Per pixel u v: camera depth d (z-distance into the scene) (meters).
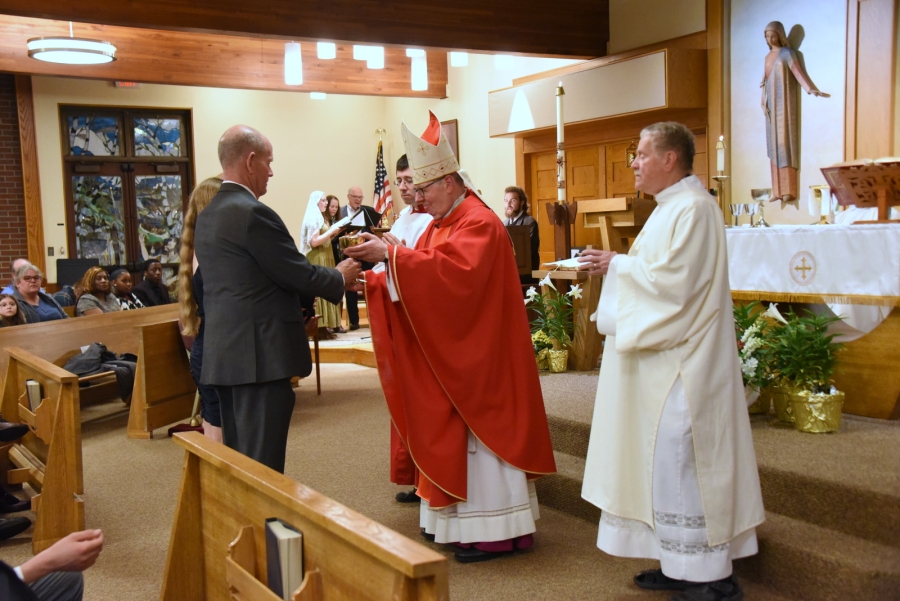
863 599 2.23
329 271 2.73
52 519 3.10
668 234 2.24
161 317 6.11
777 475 2.65
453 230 2.80
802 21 6.23
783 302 3.67
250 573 1.84
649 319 2.24
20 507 3.50
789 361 3.12
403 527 3.10
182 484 2.14
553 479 3.28
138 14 5.58
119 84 9.91
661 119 7.32
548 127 8.03
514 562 2.75
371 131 11.70
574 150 8.38
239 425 2.66
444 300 2.61
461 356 2.65
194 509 2.16
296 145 11.16
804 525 2.56
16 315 5.34
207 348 2.66
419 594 1.28
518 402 2.76
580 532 3.02
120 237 10.20
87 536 1.69
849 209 4.52
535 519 2.93
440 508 2.71
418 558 1.25
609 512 2.35
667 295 2.21
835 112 6.08
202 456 2.04
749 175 6.73
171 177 10.48
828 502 2.52
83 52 6.76
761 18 6.50
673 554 2.22
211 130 10.56
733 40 6.73
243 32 5.94
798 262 3.34
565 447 3.49
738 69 6.73
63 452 3.11
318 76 9.59
